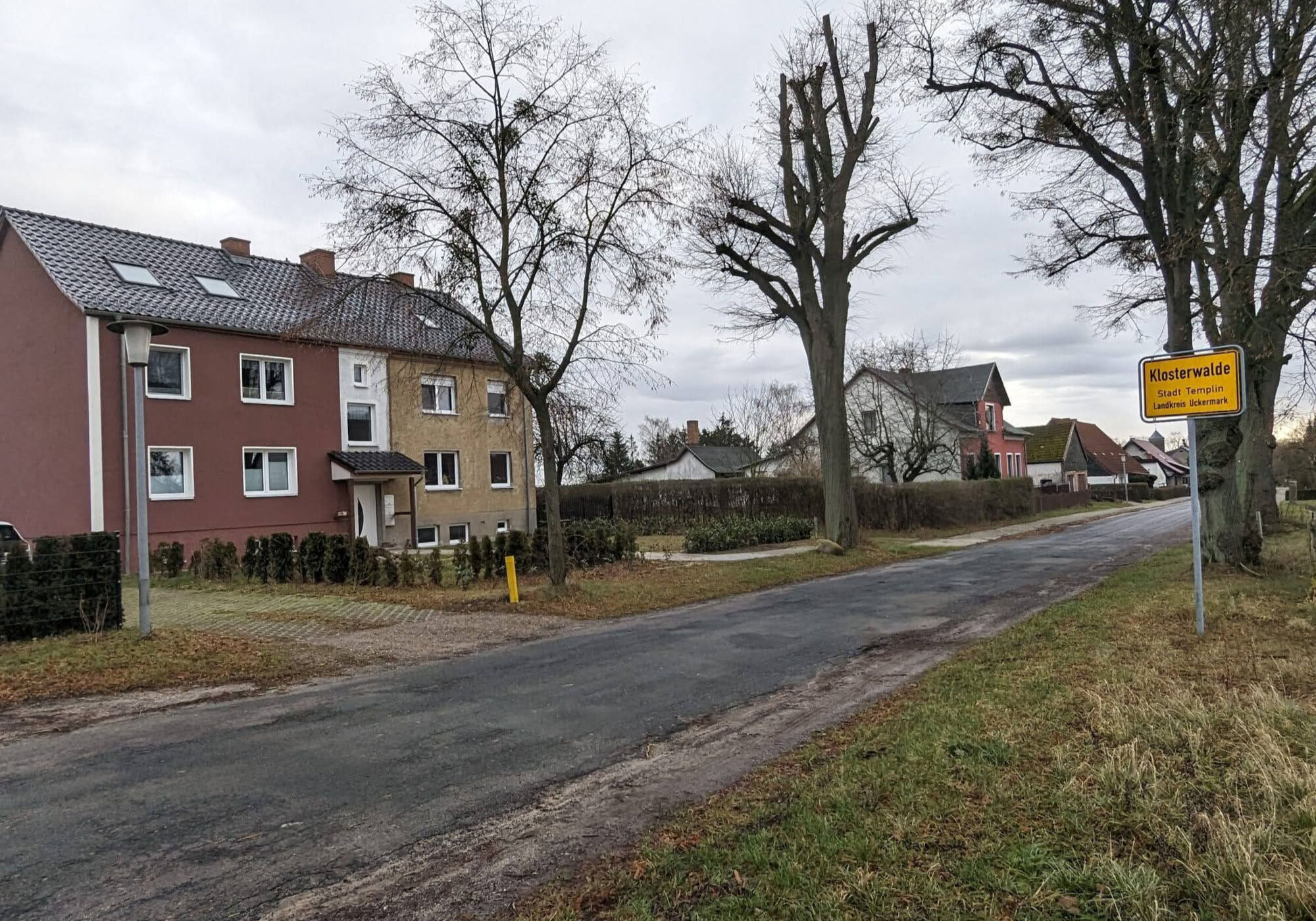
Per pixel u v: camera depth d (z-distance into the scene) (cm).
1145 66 1159
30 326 1959
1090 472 7250
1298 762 414
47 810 458
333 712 664
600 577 1579
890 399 4131
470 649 945
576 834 415
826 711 642
